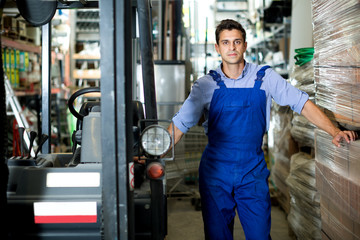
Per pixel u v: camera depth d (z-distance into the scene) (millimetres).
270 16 6051
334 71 2361
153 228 1800
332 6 2344
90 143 1897
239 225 4055
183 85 5320
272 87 2332
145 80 2057
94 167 1757
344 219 2205
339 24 2242
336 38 2299
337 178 2299
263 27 6055
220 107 2316
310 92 3025
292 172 3400
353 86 2090
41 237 1702
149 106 2064
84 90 2508
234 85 2348
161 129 1779
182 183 4812
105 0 1511
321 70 2615
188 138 4562
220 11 7477
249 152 2336
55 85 6168
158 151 1781
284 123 3936
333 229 2416
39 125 5266
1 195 1559
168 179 4688
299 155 3441
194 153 4582
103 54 1524
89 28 7316
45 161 2045
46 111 2635
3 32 4398
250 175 2332
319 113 2277
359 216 1972
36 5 1854
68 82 6613
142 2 2043
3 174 1564
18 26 5262
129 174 1590
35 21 1888
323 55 2561
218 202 2350
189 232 3852
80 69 6855
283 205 4164
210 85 2348
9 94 3883
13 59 5145
